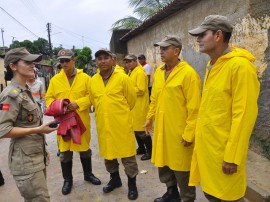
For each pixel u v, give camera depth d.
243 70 2.15
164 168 3.49
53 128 2.54
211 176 2.38
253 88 2.16
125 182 4.43
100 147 3.83
